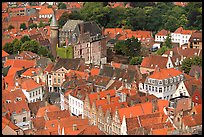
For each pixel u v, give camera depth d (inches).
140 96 6092.5
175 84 6993.1
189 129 4852.4
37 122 5280.5
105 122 5536.4
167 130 4645.7
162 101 5551.2
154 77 6845.5
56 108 5861.2
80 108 6250.0
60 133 4722.0
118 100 5890.8
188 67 7869.1
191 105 5728.3
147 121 5059.1
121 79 7135.8
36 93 6924.2
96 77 7224.4
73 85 6973.4
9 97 6279.5
